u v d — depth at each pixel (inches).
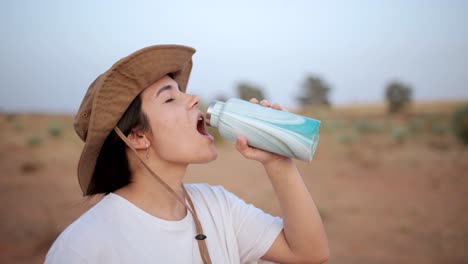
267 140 52.9
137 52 47.8
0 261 201.3
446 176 449.1
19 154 603.5
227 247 55.8
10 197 333.4
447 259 221.0
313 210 55.9
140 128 51.8
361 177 460.1
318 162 571.5
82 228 44.5
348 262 217.3
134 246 46.0
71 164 518.0
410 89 2017.7
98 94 47.1
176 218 53.1
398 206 332.8
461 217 297.6
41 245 223.9
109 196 50.4
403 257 223.9
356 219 297.1
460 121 688.4
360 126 1099.3
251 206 62.7
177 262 48.1
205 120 56.9
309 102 2316.7
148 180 52.8
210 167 524.7
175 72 60.7
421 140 839.1
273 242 57.9
